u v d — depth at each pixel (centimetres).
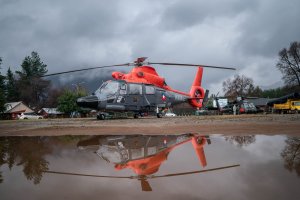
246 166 230
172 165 244
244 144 388
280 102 3105
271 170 212
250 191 156
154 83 2019
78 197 151
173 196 150
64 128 924
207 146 375
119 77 1828
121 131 732
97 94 1708
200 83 2539
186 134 591
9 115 6228
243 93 7938
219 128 728
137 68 1955
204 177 193
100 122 1315
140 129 785
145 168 233
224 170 216
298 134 529
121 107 1755
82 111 5781
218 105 3662
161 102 1995
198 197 148
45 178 200
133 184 178
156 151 339
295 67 5150
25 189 170
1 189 171
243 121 1024
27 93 8388
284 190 157
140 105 1848
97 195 154
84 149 377
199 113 3816
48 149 384
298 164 234
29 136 656
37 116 5512
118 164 254
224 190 159
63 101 5753
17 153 345
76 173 216
